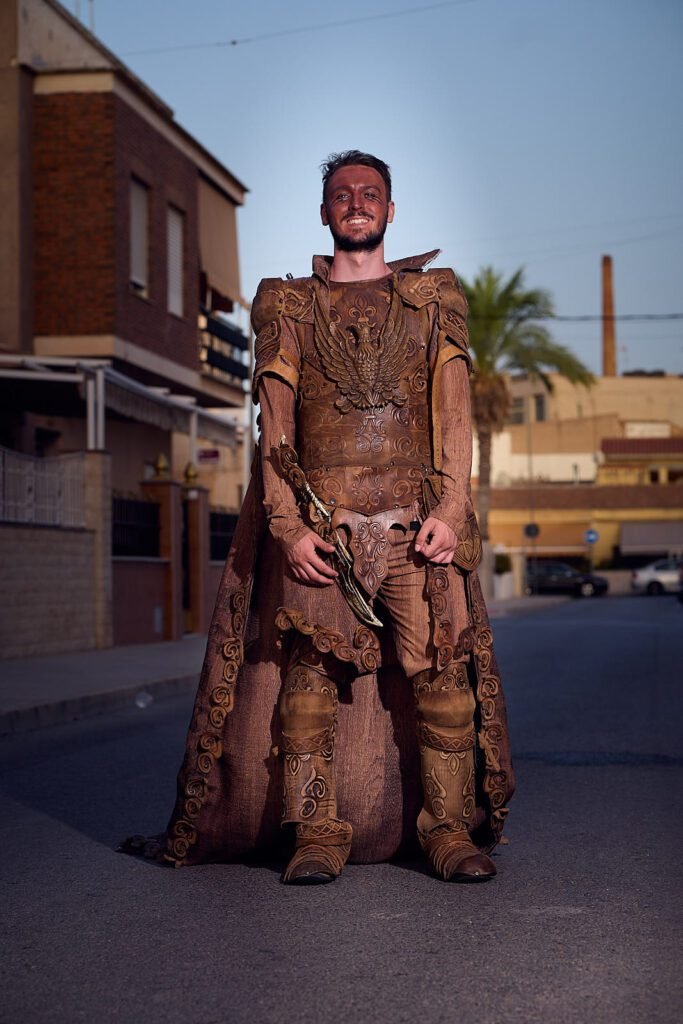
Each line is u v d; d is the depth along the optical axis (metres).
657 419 87.19
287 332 4.31
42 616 14.61
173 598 18.06
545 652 17.02
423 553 4.07
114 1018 3.00
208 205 23.28
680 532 65.31
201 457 23.88
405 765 4.36
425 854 4.31
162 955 3.49
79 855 4.84
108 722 9.85
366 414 4.20
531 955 3.43
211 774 4.34
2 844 5.11
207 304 23.58
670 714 9.67
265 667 4.30
